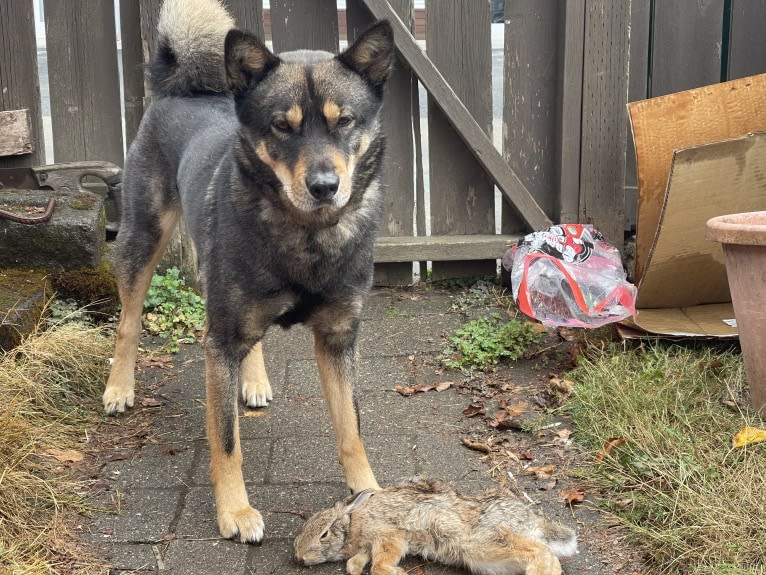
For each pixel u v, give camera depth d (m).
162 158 1.51
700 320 1.67
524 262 1.73
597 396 1.41
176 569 1.07
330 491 1.25
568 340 1.72
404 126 2.07
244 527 1.12
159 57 1.58
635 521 1.13
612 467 1.25
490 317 1.88
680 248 1.61
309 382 1.62
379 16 1.94
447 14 2.00
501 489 1.14
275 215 1.15
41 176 1.94
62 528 1.14
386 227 2.12
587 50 1.92
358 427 1.24
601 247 1.78
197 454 1.36
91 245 1.79
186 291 1.95
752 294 1.29
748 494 1.10
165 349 1.75
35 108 2.02
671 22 2.03
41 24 2.89
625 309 1.62
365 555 1.06
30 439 1.30
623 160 1.98
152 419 1.48
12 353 1.48
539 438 1.37
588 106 1.95
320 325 1.24
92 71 2.02
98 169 1.96
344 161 1.14
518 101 2.05
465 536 1.02
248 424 1.46
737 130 1.69
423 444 1.37
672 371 1.47
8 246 1.76
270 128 1.14
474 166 2.10
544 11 2.00
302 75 1.15
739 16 2.01
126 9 1.97
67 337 1.59
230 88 1.17
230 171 1.21
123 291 1.51
